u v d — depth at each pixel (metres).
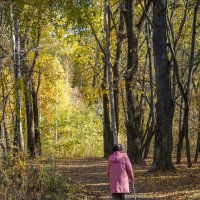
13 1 15.34
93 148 40.47
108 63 19.28
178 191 13.95
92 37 26.33
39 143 31.62
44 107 41.75
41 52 25.78
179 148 24.14
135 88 23.72
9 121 31.30
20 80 21.27
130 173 10.62
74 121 41.44
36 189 9.73
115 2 24.64
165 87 18.53
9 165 9.73
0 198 8.81
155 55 18.56
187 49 30.00
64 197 10.05
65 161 27.44
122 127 38.44
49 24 23.14
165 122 18.48
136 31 25.89
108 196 13.77
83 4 15.42
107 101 29.55
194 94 29.05
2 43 20.97
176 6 23.00
